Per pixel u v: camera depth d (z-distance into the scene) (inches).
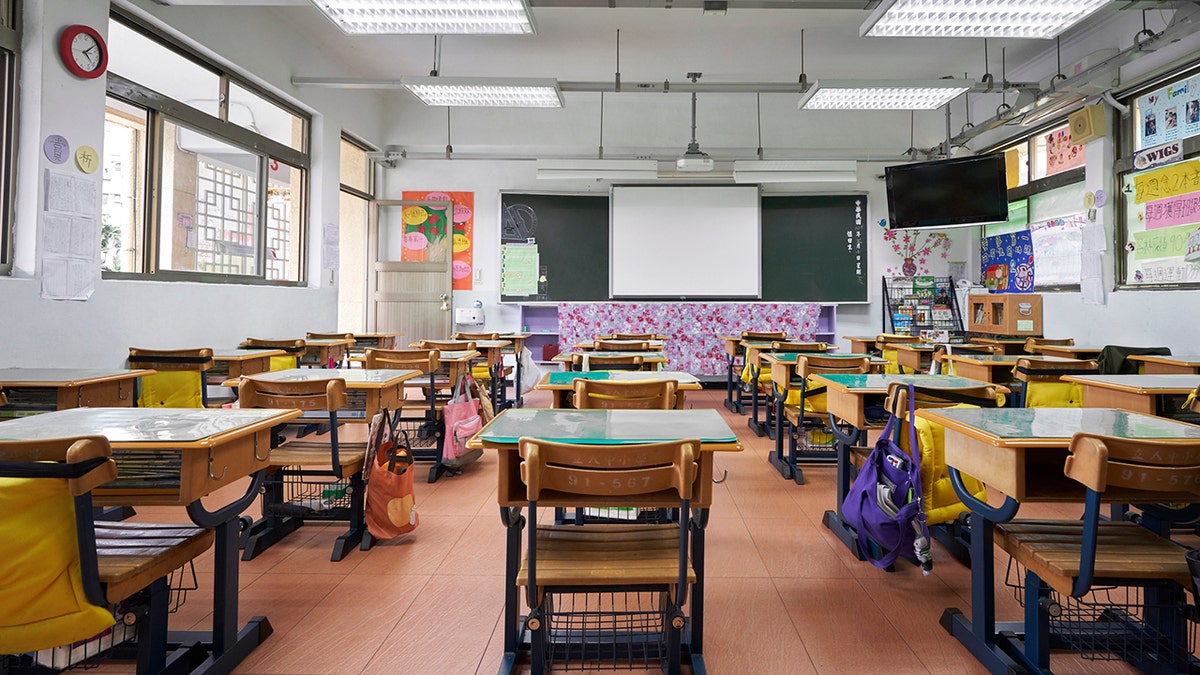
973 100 298.8
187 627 79.1
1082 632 72.4
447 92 217.6
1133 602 83.1
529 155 326.0
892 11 150.8
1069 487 71.8
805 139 317.4
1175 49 190.4
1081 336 231.8
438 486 143.1
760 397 269.6
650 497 62.9
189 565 98.3
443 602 86.5
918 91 213.9
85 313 144.1
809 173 283.0
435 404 166.1
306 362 199.8
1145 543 68.2
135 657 70.7
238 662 71.0
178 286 173.8
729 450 61.4
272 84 215.8
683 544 57.9
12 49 130.3
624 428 68.5
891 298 322.3
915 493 83.1
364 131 289.7
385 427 109.5
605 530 72.4
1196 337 188.1
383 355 153.3
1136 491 68.2
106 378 110.7
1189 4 165.5
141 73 171.9
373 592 89.4
